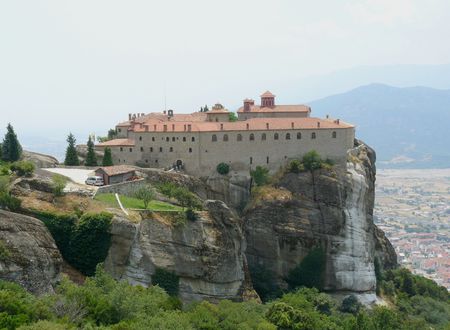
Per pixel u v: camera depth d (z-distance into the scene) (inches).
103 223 4156.0
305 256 6245.1
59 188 4365.2
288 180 6382.9
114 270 4197.8
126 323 2861.7
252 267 6250.0
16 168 4564.5
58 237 4106.8
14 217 3570.4
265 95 7706.7
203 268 4741.6
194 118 7578.7
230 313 4035.4
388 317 5064.0
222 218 5142.7
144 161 6422.2
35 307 2760.8
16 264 3302.2
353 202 6550.2
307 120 6692.9
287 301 5123.0
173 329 3029.0
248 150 6476.4
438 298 7411.4
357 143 7726.4
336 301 6053.2
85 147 6692.9
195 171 6382.9
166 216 4704.7
